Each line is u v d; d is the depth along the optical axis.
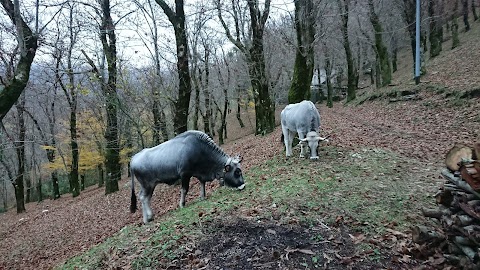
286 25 23.05
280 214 6.19
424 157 9.67
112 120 16.75
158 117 16.09
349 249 4.98
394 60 35.19
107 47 15.34
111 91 14.28
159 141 16.94
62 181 35.12
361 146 11.25
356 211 6.15
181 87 11.99
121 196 16.02
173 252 5.38
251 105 33.59
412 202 6.46
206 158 8.06
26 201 32.72
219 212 6.67
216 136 38.09
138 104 16.19
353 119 18.92
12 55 7.90
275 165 10.47
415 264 4.53
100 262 5.84
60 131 28.89
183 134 8.07
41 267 9.95
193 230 5.98
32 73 13.29
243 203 7.06
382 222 5.70
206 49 26.08
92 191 24.47
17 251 12.79
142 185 8.21
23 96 20.23
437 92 17.36
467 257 4.14
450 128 12.82
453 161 4.46
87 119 21.03
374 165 8.93
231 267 4.80
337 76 39.88
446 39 32.62
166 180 8.05
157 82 16.50
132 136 17.53
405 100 18.91
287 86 36.03
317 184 7.66
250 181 9.33
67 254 10.31
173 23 11.80
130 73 16.14
